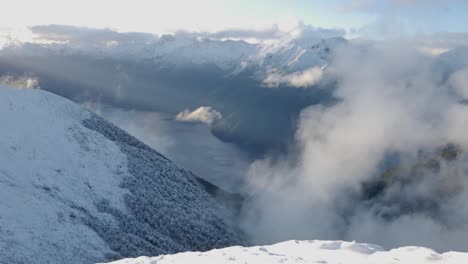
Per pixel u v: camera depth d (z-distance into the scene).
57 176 112.38
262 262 29.75
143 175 142.00
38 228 80.62
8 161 105.00
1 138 114.12
